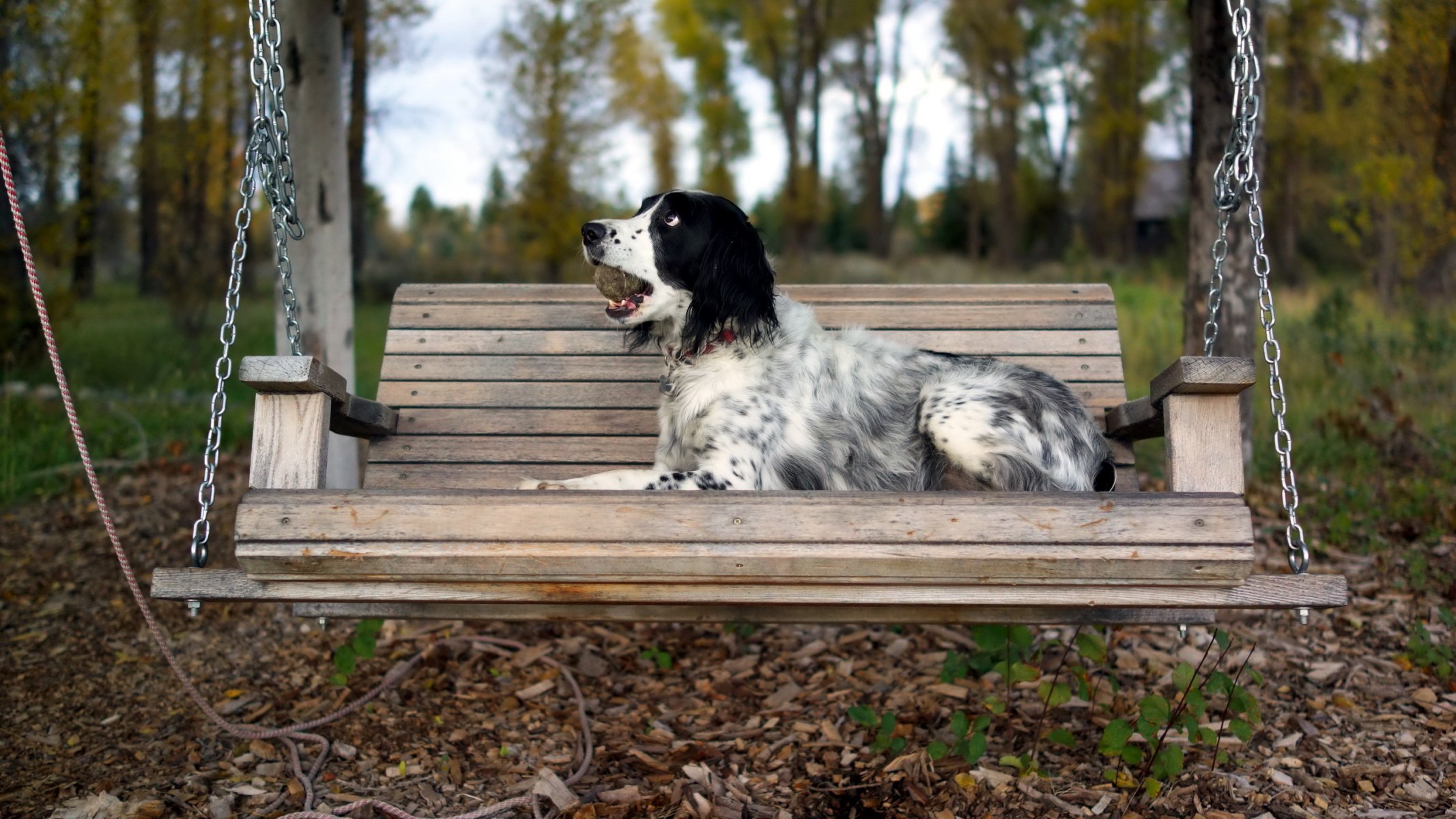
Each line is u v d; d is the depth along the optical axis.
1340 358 7.41
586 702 3.47
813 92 30.06
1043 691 3.33
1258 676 2.83
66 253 9.40
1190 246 5.48
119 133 13.80
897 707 3.38
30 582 4.51
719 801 2.75
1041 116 33.94
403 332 3.60
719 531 2.02
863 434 3.10
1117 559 2.02
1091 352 3.50
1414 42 10.46
